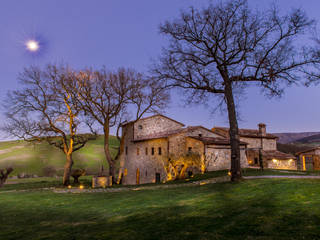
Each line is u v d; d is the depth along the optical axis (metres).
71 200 18.23
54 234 8.70
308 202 8.96
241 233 6.37
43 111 32.69
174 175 31.16
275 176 19.81
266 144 49.38
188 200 12.89
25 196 21.47
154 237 6.89
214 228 7.11
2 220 12.16
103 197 18.61
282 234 5.95
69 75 32.53
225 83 18.94
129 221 9.59
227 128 49.88
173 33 19.84
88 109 33.44
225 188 15.37
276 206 8.99
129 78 33.41
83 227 9.47
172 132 36.28
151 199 14.78
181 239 6.41
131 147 42.69
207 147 30.77
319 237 5.48
